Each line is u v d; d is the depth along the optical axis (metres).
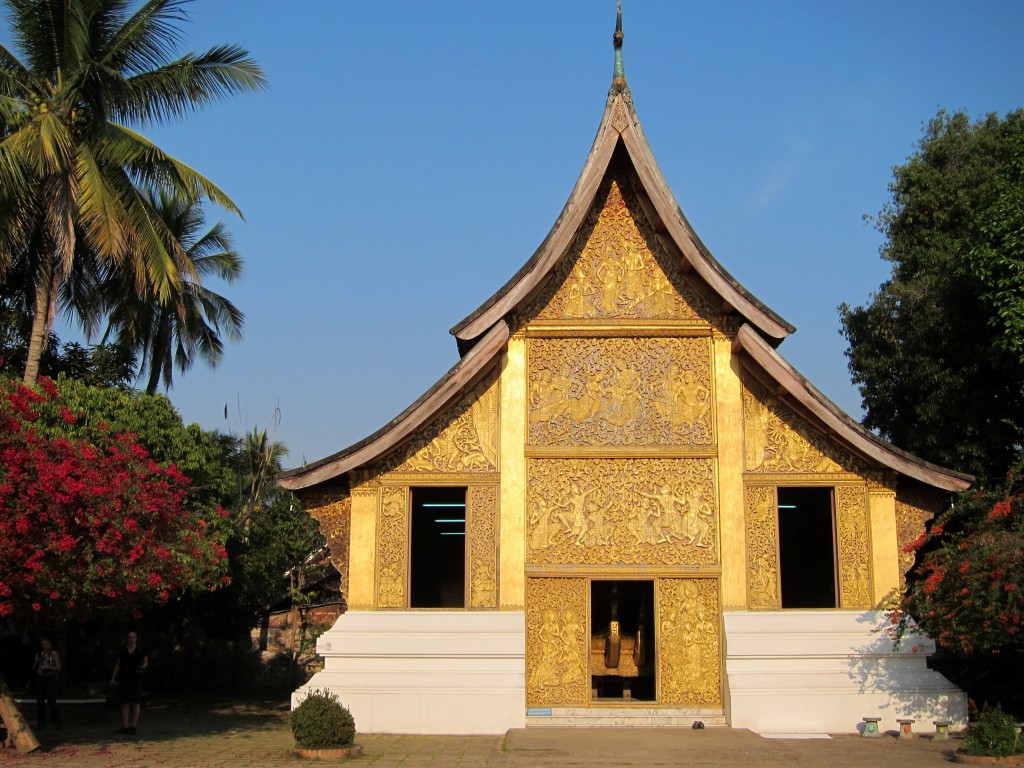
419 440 16.67
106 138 21.72
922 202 24.52
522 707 15.55
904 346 23.09
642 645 16.89
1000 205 19.42
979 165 24.28
